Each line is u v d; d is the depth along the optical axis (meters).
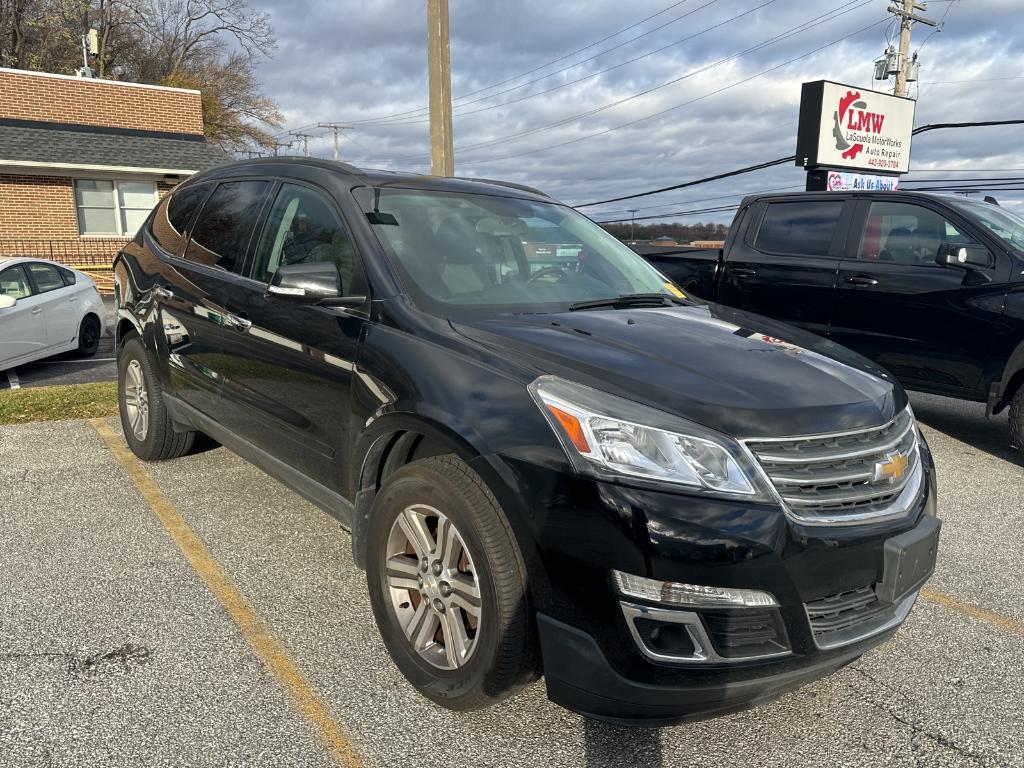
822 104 19.02
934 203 6.38
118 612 3.27
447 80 9.79
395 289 3.10
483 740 2.56
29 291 9.57
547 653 2.36
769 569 2.26
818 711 2.79
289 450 3.56
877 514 2.49
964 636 3.37
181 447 5.10
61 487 4.73
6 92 21.05
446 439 2.58
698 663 2.26
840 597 2.45
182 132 24.09
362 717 2.65
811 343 3.23
